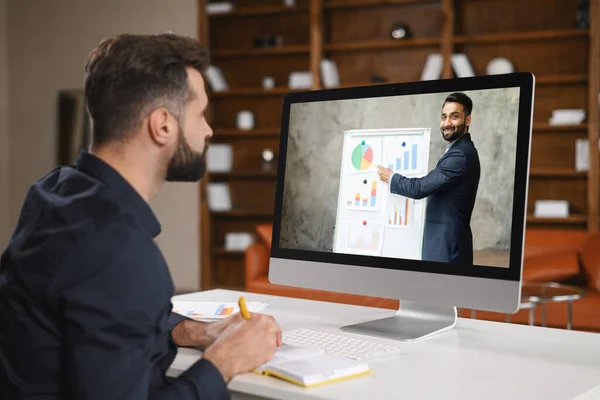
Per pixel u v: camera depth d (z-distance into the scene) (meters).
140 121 1.18
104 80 1.17
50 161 7.33
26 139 7.44
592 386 1.17
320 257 1.76
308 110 1.82
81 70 7.18
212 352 1.20
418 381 1.20
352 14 6.31
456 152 1.56
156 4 6.75
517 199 1.47
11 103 7.49
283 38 6.55
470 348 1.45
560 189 5.74
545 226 5.73
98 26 7.06
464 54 5.93
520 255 1.46
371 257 1.67
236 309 1.81
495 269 1.49
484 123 1.53
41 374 1.06
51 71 7.30
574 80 5.49
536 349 1.45
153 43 1.19
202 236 6.54
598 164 5.36
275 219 1.86
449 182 1.57
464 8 5.95
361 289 1.68
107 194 1.10
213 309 1.81
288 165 1.85
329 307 1.94
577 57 5.66
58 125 7.26
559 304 4.11
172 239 6.70
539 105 5.78
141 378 1.03
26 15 7.39
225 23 6.75
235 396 1.28
